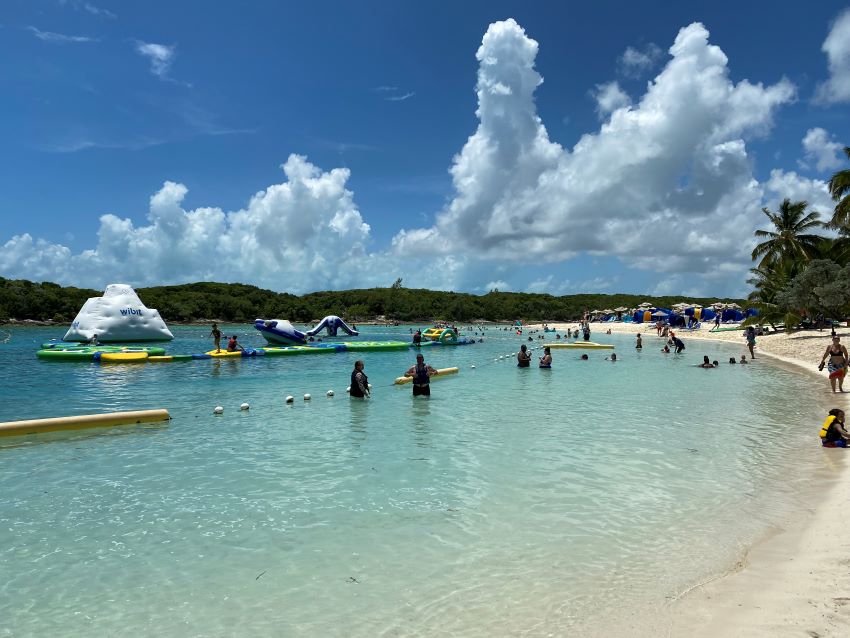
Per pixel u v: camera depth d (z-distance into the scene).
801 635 3.83
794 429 11.39
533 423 11.98
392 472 8.26
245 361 28.00
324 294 136.50
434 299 135.12
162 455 9.29
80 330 36.97
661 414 13.09
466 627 4.16
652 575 5.00
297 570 5.14
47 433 10.86
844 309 37.34
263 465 8.66
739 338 46.50
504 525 6.21
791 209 49.00
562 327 85.00
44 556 5.45
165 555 5.47
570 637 3.99
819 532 5.86
